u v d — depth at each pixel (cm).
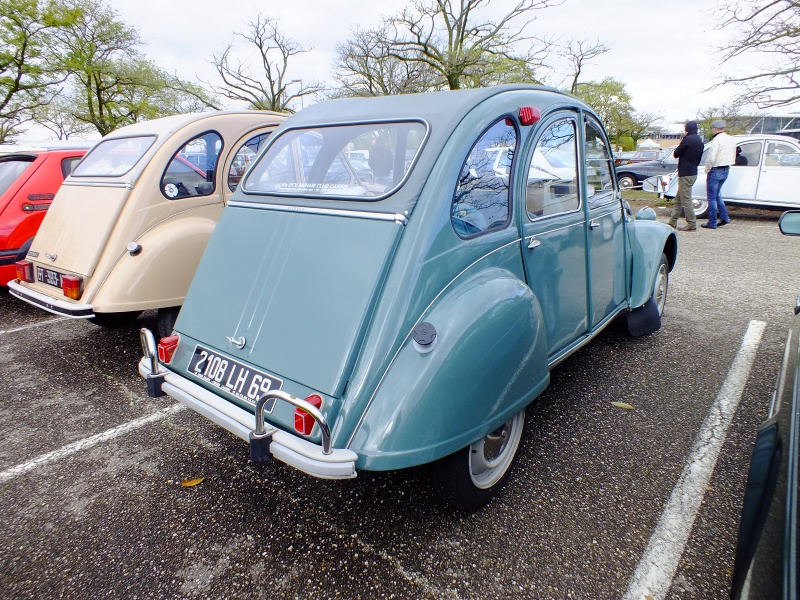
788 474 125
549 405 330
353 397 185
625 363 389
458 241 213
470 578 198
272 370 206
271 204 253
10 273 518
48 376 388
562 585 194
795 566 97
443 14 2155
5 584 199
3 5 1970
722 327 461
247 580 200
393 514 236
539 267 261
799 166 1018
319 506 243
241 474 269
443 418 185
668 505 236
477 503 227
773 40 1106
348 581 198
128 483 262
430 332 189
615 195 359
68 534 226
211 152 424
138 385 374
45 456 286
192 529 229
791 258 732
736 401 329
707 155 984
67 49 2302
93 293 364
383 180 225
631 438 291
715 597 186
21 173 544
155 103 2892
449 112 230
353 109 270
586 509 235
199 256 400
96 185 404
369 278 197
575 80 2988
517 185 246
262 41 2989
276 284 224
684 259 736
